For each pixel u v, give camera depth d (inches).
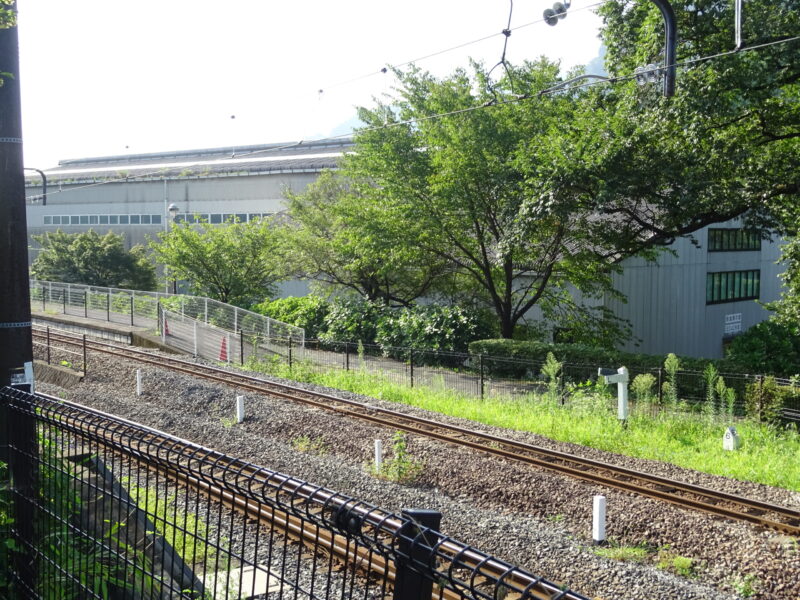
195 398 694.5
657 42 732.0
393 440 531.2
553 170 824.3
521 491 429.7
